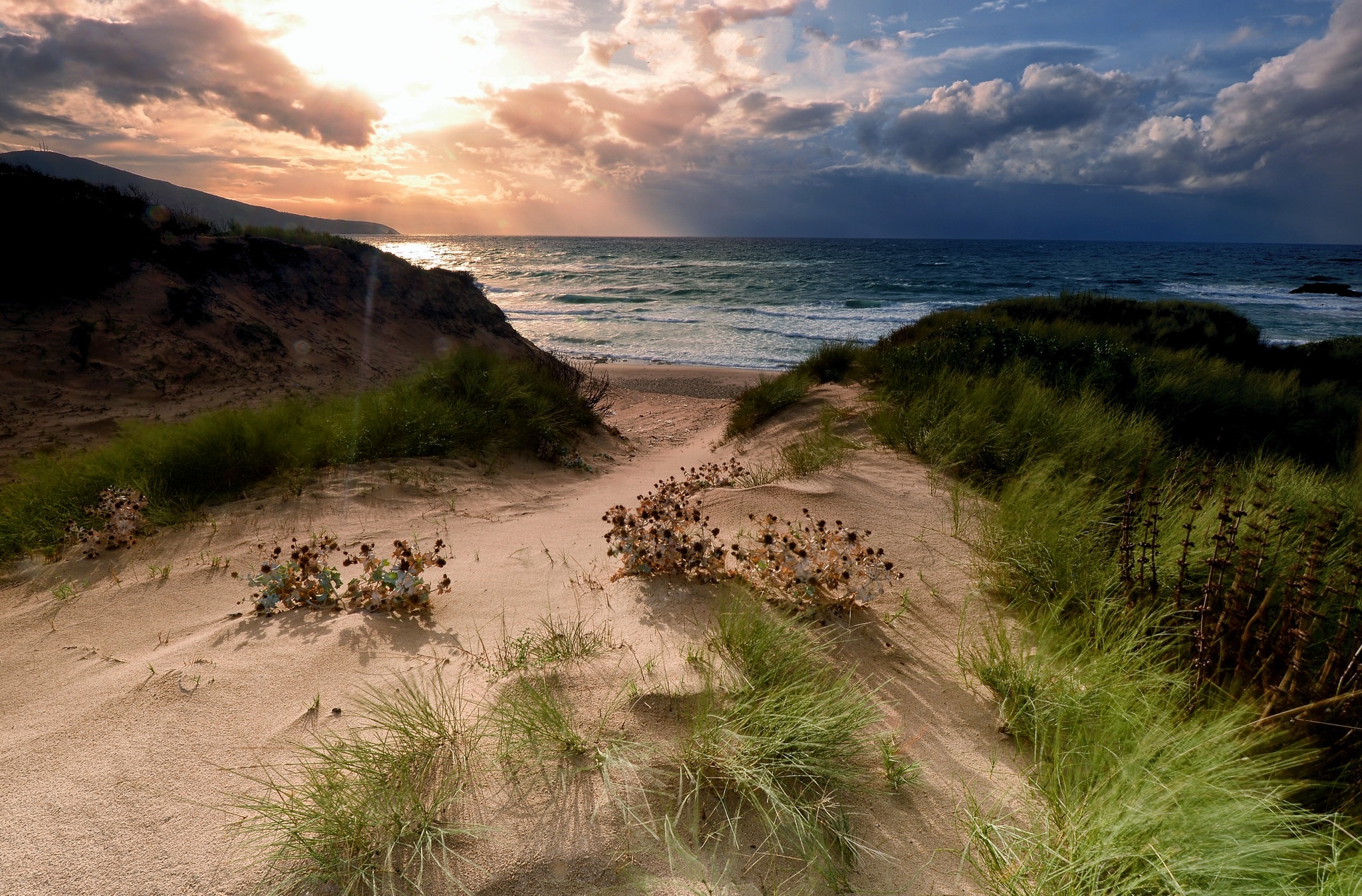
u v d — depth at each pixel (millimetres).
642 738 2125
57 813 1878
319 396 10406
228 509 5148
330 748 2076
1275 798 1851
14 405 7848
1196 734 2084
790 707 2242
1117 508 4152
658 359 22312
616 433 10906
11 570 4215
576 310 35719
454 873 1664
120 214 11250
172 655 2836
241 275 12125
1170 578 3168
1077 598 3223
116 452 5809
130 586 3830
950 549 3920
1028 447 5461
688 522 3898
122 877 1660
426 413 7328
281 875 1662
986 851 1812
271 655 2818
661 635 2875
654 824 1833
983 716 2439
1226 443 6836
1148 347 10398
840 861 1779
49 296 9469
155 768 2072
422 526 5012
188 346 10125
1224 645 2529
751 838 1828
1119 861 1667
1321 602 2666
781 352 23562
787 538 3344
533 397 8992
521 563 4164
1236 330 13648
